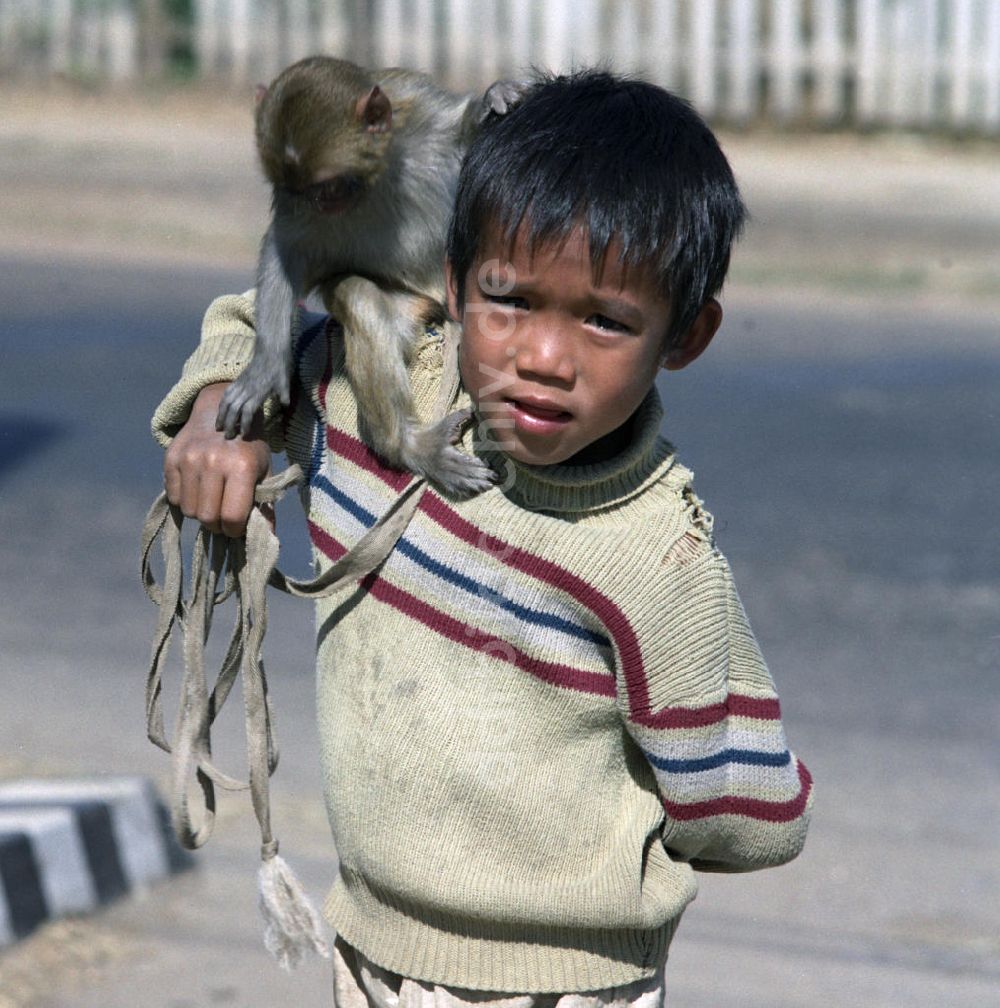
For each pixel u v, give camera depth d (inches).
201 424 162.9
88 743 344.2
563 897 151.0
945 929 296.8
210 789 165.3
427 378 165.8
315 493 164.4
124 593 442.3
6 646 399.9
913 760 360.2
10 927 279.7
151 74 1180.5
